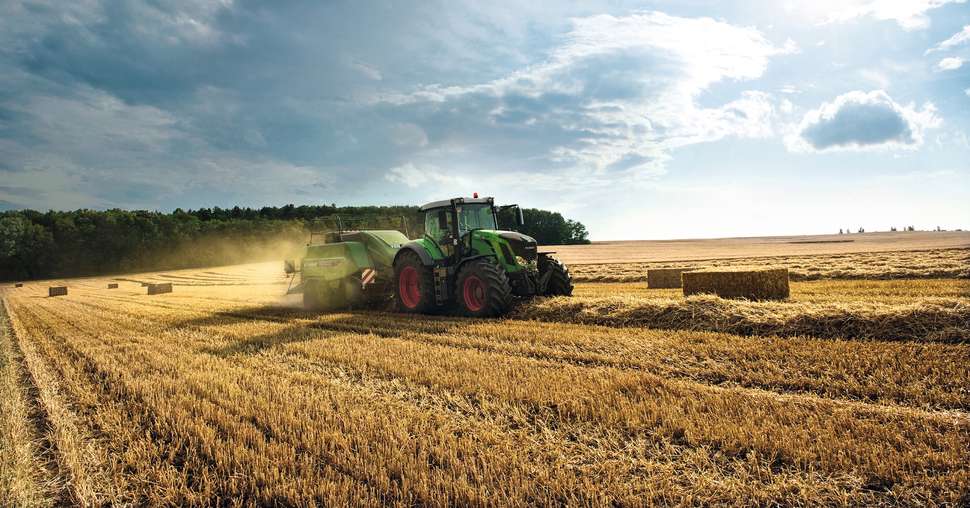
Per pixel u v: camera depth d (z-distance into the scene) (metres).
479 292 10.49
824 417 4.11
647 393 4.88
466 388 5.20
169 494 3.35
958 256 24.62
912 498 3.01
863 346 6.20
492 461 3.57
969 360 5.39
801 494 3.06
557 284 11.20
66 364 7.44
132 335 10.08
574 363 6.32
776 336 7.07
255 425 4.57
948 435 3.68
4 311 19.61
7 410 5.34
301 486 3.36
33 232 70.06
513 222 11.84
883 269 19.34
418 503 3.17
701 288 11.74
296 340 8.52
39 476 3.83
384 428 4.22
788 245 59.38
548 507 3.03
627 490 3.18
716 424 4.02
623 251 55.03
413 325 9.66
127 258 73.56
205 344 8.62
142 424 4.69
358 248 13.20
